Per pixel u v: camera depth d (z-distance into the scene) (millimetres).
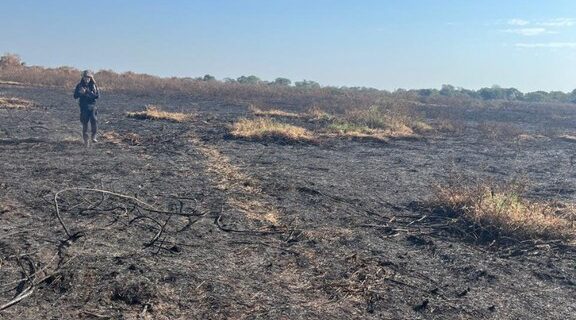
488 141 19906
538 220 7723
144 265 5539
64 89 34906
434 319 4875
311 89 54562
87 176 9391
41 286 4934
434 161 14242
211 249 6227
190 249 6168
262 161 12305
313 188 9688
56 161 10609
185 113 23250
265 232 7008
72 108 22484
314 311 4852
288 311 4801
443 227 7820
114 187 8719
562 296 5590
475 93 80562
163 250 6051
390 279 5734
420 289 5527
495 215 7734
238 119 20672
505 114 38250
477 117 33500
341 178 10914
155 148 13250
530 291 5676
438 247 6918
